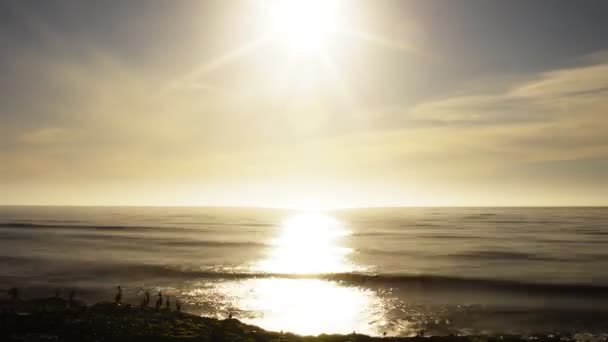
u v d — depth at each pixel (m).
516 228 174.38
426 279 55.53
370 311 39.66
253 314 38.31
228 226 194.12
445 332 33.12
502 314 38.53
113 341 21.50
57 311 27.12
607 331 33.47
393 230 167.12
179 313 30.30
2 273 58.19
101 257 76.62
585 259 77.56
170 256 79.44
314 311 39.50
